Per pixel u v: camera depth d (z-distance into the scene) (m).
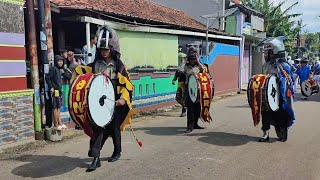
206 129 9.35
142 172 5.95
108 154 6.97
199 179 5.63
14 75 7.48
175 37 14.48
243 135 8.63
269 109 7.62
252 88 7.70
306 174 5.86
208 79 8.86
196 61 9.02
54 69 8.27
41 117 8.21
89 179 5.65
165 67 13.88
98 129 5.99
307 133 8.87
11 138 7.39
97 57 6.25
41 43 8.15
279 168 6.16
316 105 14.30
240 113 12.11
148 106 12.81
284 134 7.99
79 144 7.75
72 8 9.30
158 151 7.20
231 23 21.72
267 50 7.98
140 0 17.48
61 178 5.70
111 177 5.73
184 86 9.60
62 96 8.95
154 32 12.97
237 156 6.84
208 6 23.53
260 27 27.52
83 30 11.78
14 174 5.90
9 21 7.32
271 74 7.91
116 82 6.23
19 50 7.56
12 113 7.38
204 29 16.61
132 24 11.76
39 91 8.01
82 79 5.66
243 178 5.68
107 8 11.12
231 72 20.25
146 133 8.92
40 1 8.01
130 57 11.89
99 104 5.70
